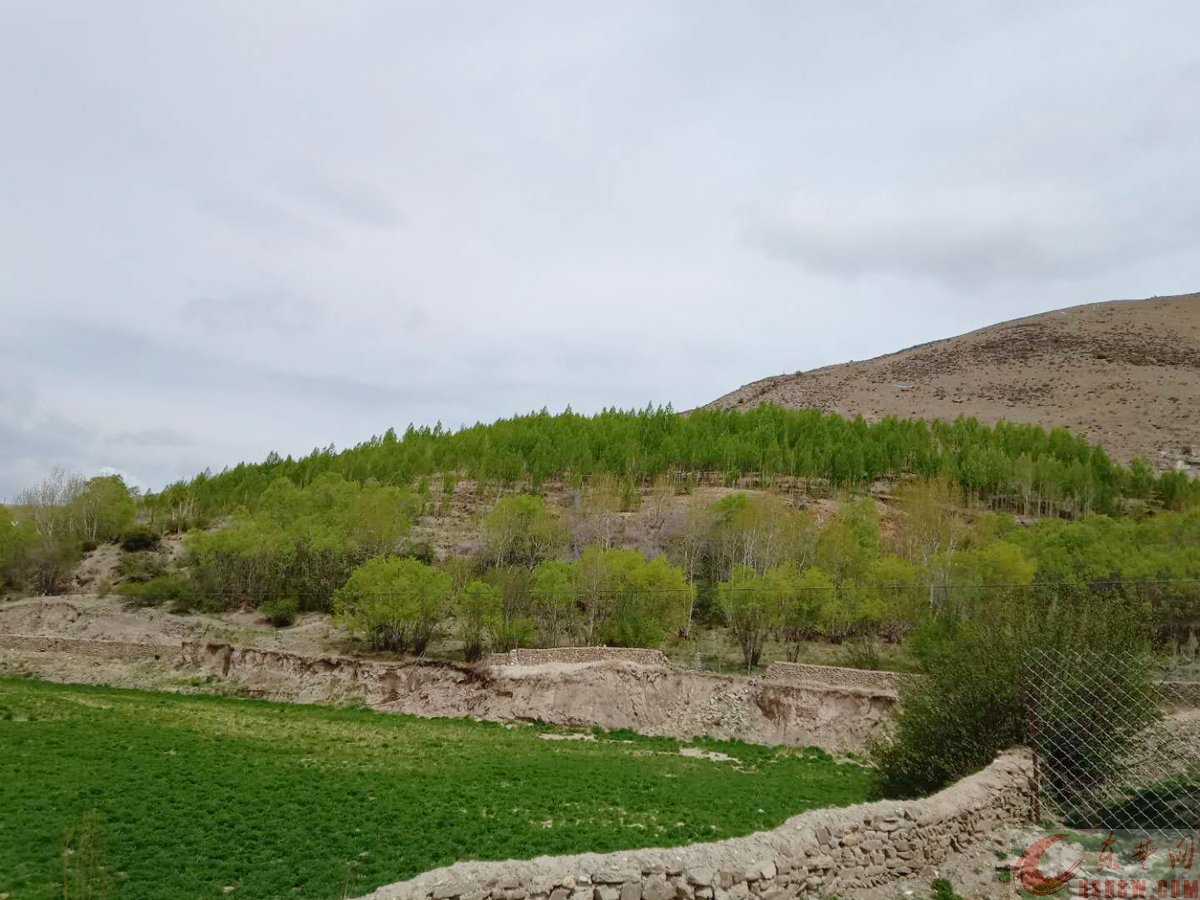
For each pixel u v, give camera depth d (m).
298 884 21.62
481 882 15.21
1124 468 132.75
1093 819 22.88
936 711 27.42
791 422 149.00
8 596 91.56
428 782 33.56
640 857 16.23
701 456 128.25
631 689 56.78
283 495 104.12
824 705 51.81
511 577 73.19
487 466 126.00
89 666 67.38
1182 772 23.48
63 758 33.66
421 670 61.09
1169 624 58.09
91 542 104.44
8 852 22.45
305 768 35.09
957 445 135.62
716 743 52.16
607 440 136.88
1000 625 28.25
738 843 17.33
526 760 40.94
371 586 69.44
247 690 63.19
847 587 68.62
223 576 85.56
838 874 18.19
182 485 129.38
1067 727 23.53
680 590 70.06
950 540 83.31
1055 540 74.25
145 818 26.20
